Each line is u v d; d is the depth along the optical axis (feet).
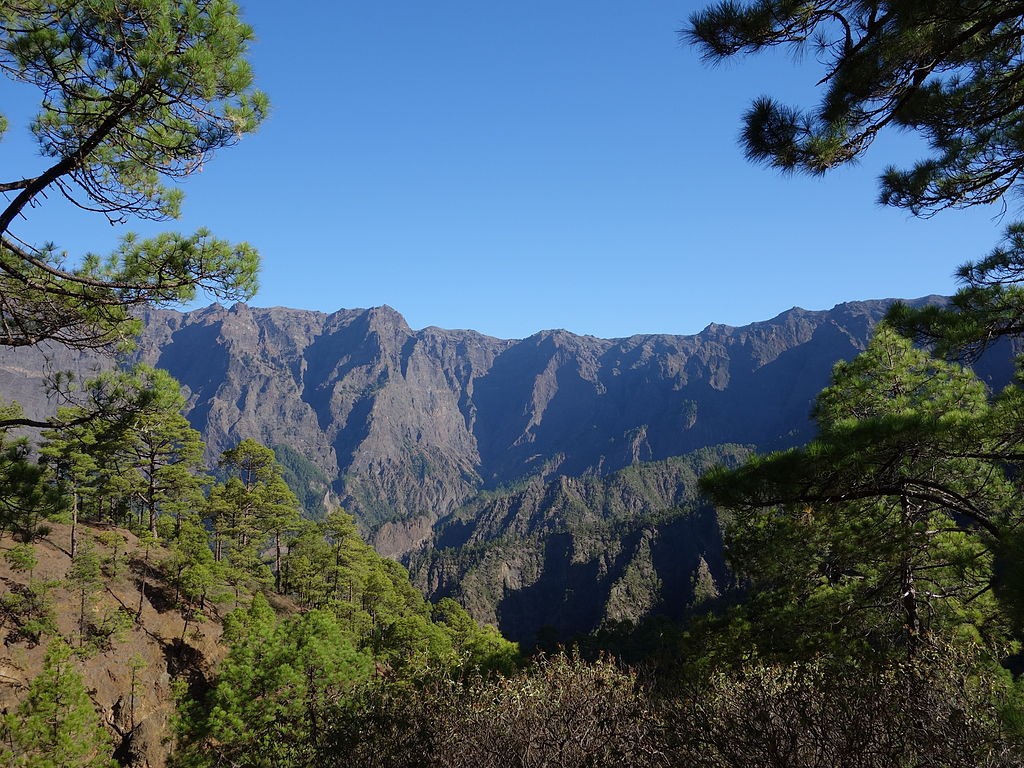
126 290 31.01
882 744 16.33
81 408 35.68
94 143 23.85
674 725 19.02
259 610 108.68
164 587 126.41
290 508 184.85
